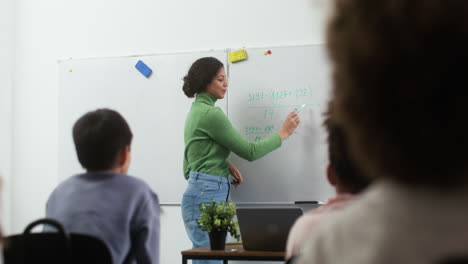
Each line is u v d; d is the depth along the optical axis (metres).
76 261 1.27
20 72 3.98
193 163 3.04
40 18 3.98
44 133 3.90
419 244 0.39
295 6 3.53
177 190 3.61
